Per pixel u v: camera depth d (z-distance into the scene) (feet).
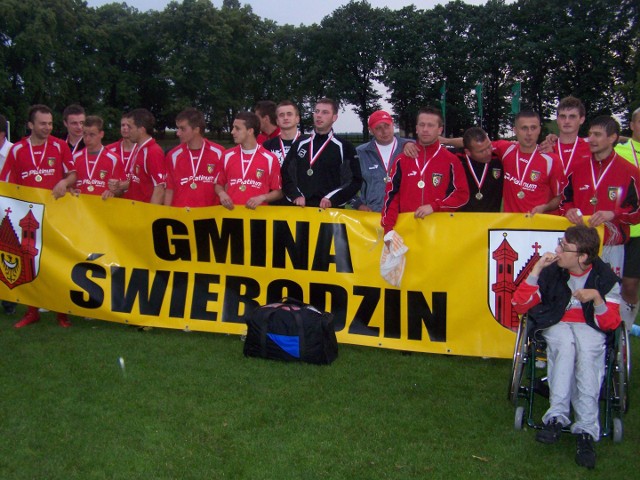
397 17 207.41
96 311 21.21
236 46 206.08
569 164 19.75
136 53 195.93
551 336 13.97
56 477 12.04
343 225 19.56
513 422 14.75
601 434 13.48
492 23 192.03
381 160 21.53
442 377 17.40
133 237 21.08
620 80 168.55
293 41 220.84
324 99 19.97
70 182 21.44
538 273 14.03
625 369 14.07
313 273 19.81
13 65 163.32
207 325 20.48
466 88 191.72
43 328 21.39
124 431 13.85
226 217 20.35
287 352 18.08
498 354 18.21
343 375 17.33
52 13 162.61
